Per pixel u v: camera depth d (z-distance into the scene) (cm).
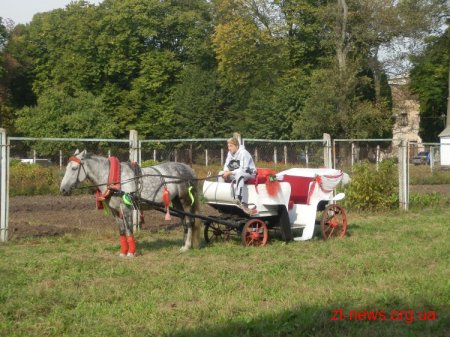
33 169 2605
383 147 4625
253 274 1002
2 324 739
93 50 6066
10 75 6419
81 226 1647
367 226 1603
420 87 6544
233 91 5597
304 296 852
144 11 6078
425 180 3241
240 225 1298
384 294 848
